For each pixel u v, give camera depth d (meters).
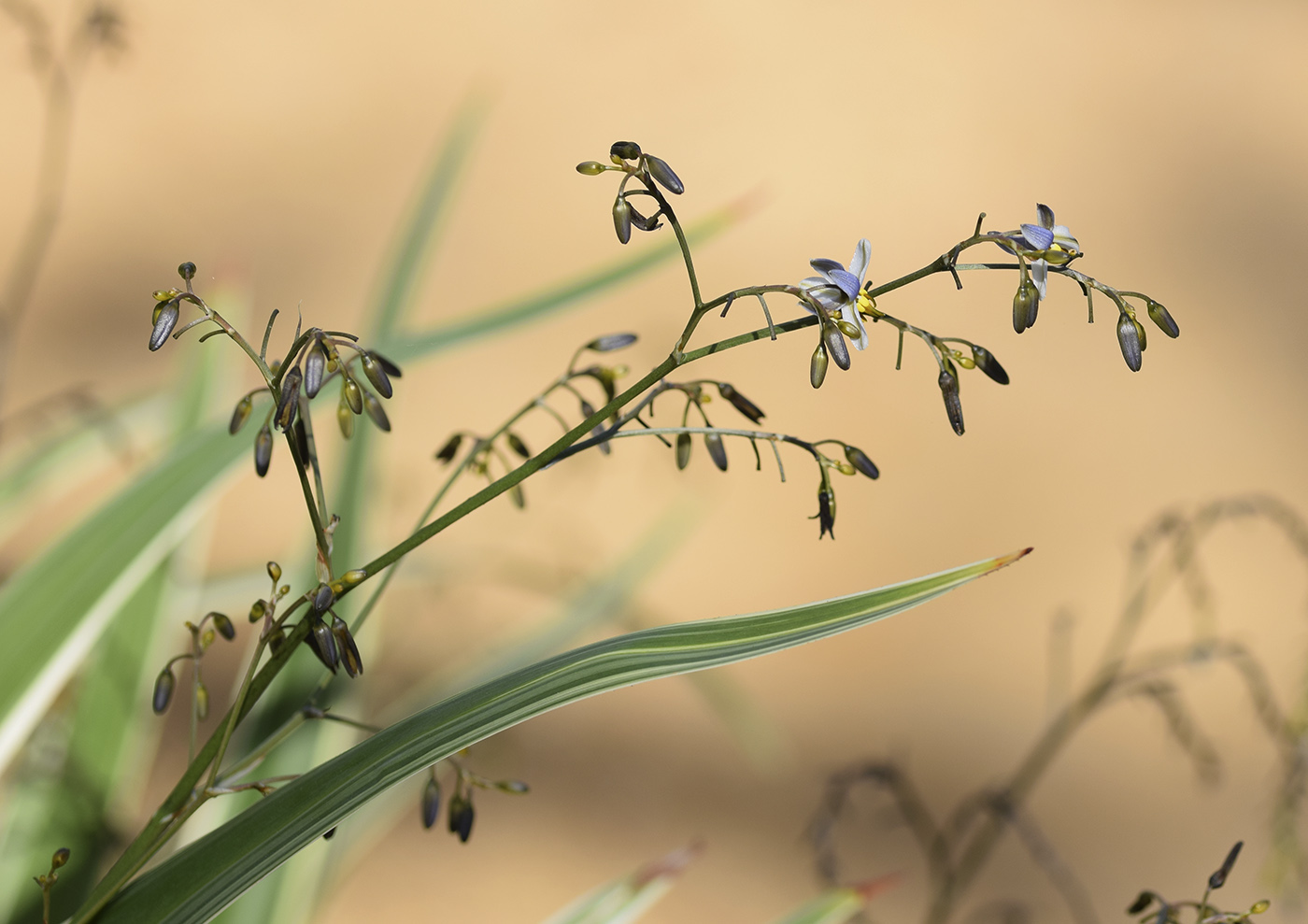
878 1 6.32
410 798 1.27
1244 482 3.57
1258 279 4.45
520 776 1.95
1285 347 4.15
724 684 2.29
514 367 3.66
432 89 5.47
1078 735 2.60
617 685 0.79
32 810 1.00
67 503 2.58
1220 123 5.31
